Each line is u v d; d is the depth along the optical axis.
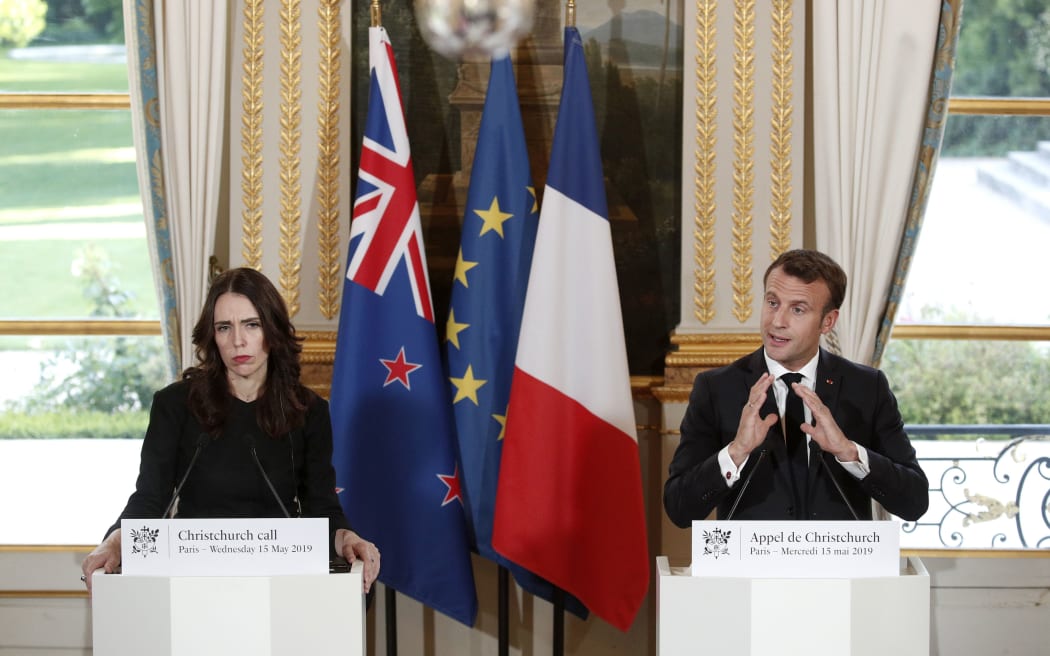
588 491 9.15
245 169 9.88
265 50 9.83
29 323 10.68
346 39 9.88
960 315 10.70
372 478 9.23
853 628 5.56
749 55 9.79
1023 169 10.62
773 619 5.59
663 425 9.93
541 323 9.10
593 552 9.16
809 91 10.01
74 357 10.73
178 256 9.82
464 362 9.54
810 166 10.07
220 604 5.69
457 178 10.19
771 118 9.81
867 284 9.73
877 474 6.50
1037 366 10.68
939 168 10.66
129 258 10.70
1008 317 10.70
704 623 5.61
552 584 9.67
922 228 10.08
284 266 9.88
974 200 10.66
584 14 10.06
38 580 10.53
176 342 9.88
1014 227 10.66
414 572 9.23
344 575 5.76
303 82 9.85
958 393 10.73
